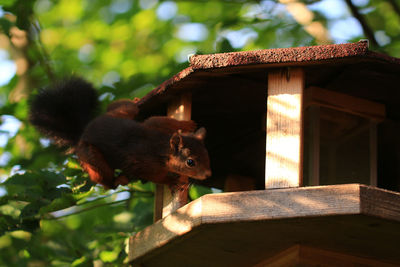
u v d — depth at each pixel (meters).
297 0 12.77
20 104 11.48
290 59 6.53
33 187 8.54
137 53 16.12
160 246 6.98
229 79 7.35
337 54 6.41
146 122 8.02
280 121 6.68
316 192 5.90
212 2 15.25
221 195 6.25
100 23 17.03
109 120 8.26
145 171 7.82
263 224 6.18
